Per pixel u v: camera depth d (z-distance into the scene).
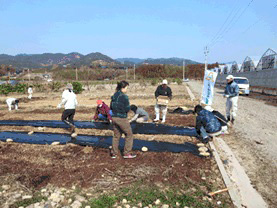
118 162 5.11
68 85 7.42
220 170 4.64
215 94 21.88
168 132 7.49
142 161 5.15
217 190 3.96
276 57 23.98
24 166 4.98
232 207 3.49
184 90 27.19
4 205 3.60
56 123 8.98
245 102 15.66
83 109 12.38
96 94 23.00
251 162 5.23
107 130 7.80
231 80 8.34
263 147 6.24
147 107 12.80
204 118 6.14
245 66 35.88
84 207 3.52
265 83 25.92
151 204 3.57
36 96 21.62
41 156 5.54
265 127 8.42
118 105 4.91
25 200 3.72
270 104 14.61
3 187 4.11
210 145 6.06
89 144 6.39
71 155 5.59
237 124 8.88
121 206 3.54
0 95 23.34
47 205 3.57
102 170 4.73
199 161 5.14
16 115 10.84
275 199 3.77
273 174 4.65
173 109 12.03
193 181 4.26
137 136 7.05
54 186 4.15
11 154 5.70
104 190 3.99
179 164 4.98
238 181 4.33
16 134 7.58
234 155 5.64
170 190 3.96
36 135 7.42
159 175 4.47
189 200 3.65
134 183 4.19
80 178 4.41
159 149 5.95
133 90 27.41
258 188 4.11
